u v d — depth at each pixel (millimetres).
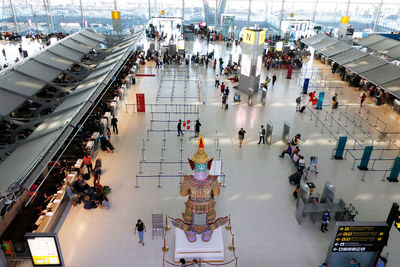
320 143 19703
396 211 9945
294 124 22156
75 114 13672
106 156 17766
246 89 28109
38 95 21500
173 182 15656
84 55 28359
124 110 23906
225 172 16469
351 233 10195
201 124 21734
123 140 19547
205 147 18844
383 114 24391
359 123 22625
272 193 15023
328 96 27906
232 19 49344
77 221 13000
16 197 9047
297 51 43031
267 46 46250
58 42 28172
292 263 11359
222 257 11344
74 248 11703
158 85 29594
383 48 33594
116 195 14609
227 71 32656
